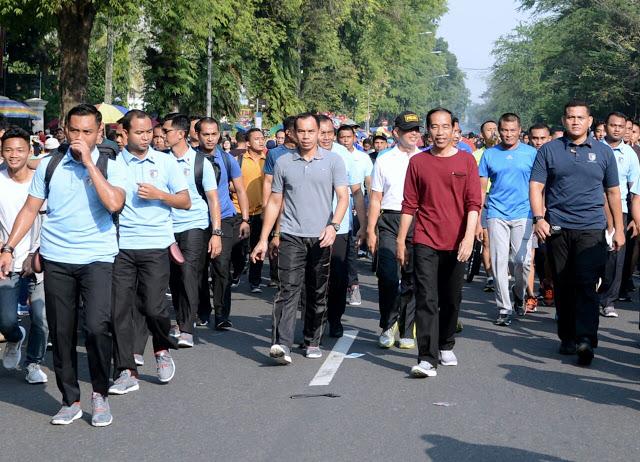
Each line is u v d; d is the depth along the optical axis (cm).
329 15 4722
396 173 919
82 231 648
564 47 5997
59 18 2562
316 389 751
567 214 871
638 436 627
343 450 586
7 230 797
